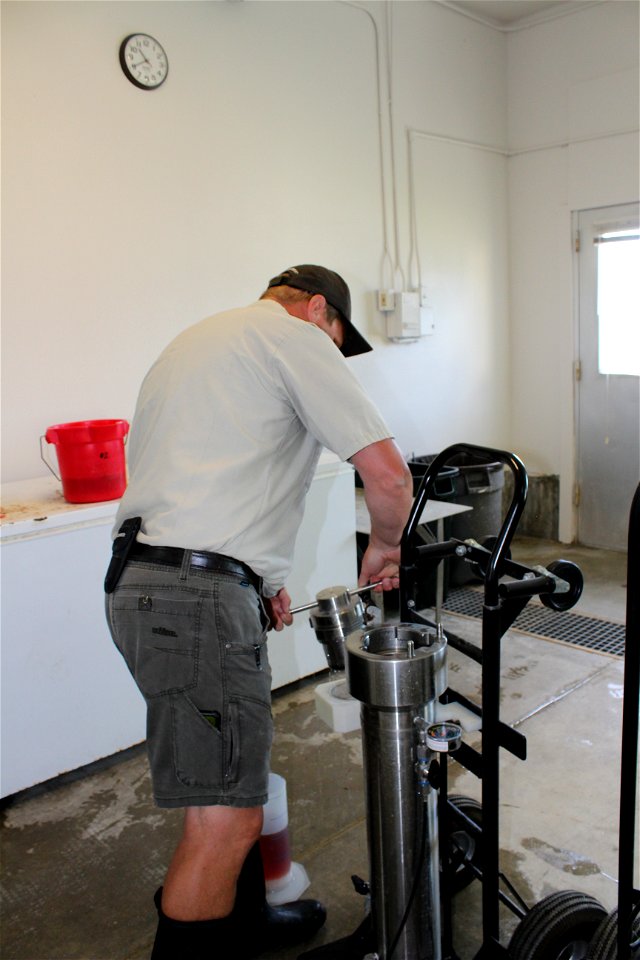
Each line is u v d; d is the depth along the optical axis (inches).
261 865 59.2
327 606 58.7
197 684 49.8
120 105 108.9
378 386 155.8
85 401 110.0
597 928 49.9
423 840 49.8
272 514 54.0
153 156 113.5
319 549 106.7
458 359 171.9
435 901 51.3
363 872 69.8
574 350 170.7
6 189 99.3
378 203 149.2
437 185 160.2
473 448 50.5
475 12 161.0
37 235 102.8
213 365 52.9
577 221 165.5
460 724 52.5
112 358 112.3
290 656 107.0
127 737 91.7
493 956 49.6
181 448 52.3
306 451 57.1
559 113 163.8
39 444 105.7
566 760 86.7
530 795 80.2
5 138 98.5
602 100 155.5
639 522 38.5
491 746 47.8
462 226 167.5
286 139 131.3
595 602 138.2
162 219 115.8
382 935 52.1
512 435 188.4
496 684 47.2
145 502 52.6
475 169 168.4
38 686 84.0
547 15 161.0
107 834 78.7
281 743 94.3
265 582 54.7
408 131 152.3
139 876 71.9
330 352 53.6
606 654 116.2
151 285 115.6
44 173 102.5
